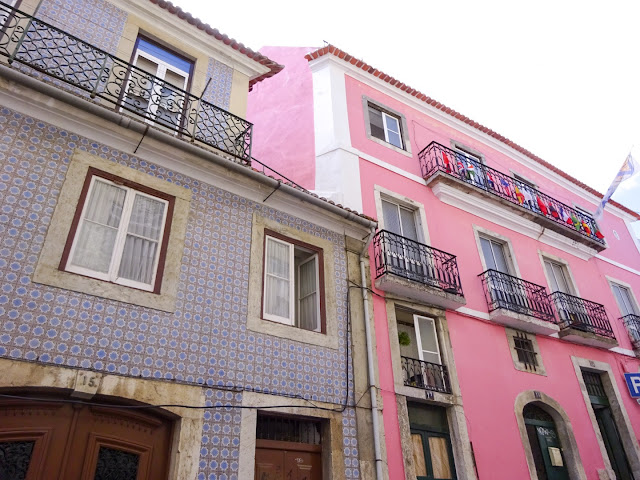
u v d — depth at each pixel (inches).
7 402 149.3
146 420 173.9
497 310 318.0
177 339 187.0
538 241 414.0
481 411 276.8
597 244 445.1
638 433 355.6
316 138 351.9
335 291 253.1
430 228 337.4
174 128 244.4
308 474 205.6
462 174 373.1
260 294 222.1
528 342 338.6
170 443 176.7
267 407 198.4
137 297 183.9
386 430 233.1
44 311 161.5
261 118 426.6
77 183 189.5
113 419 168.2
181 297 196.1
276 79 441.1
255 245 231.6
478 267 345.1
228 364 196.4
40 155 184.9
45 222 175.6
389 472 222.7
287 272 244.4
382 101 389.7
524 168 474.3
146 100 226.2
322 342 231.9
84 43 207.8
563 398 326.6
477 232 366.3
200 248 212.2
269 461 198.8
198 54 286.0
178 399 177.3
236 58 301.3
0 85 182.7
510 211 392.8
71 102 191.5
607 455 322.3
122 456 166.1
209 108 267.3
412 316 291.4
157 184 213.0
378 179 336.5
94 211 192.5
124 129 205.2
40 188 179.8
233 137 263.3
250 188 239.9
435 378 273.3
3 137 178.9
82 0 247.0
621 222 560.1
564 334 354.6
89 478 156.3
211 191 228.8
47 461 150.4
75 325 165.5
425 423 259.1
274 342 215.3
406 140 380.2
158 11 270.7
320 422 219.9
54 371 155.3
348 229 275.9
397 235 298.0
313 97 376.2
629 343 415.8
